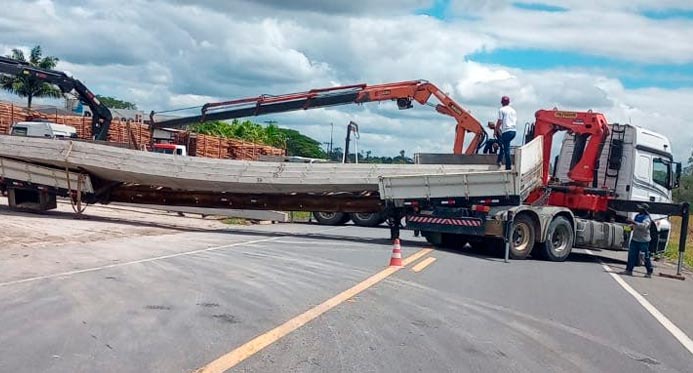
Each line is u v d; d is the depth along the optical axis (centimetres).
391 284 1240
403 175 1973
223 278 1202
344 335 831
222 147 4172
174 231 2122
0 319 820
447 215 1923
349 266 1457
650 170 2161
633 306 1233
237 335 798
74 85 2670
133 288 1062
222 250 1644
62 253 1438
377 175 2008
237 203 2277
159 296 1006
